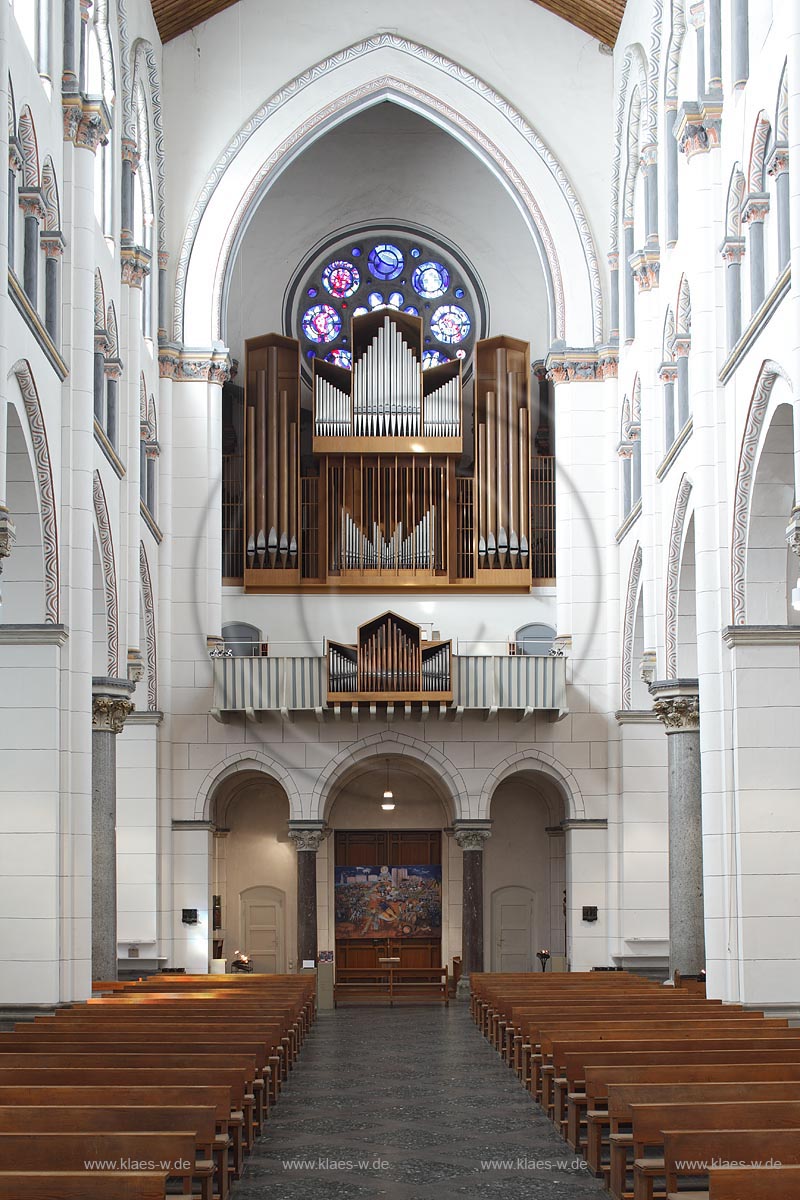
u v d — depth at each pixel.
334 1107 15.81
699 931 24.09
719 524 20.56
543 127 32.88
